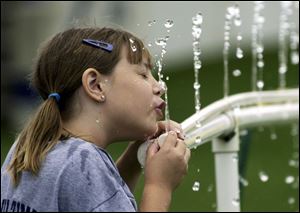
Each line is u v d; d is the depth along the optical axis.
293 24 17.91
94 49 5.09
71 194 4.64
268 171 13.19
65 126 5.05
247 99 7.18
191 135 5.70
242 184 7.78
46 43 5.30
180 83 18.05
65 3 17.86
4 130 17.45
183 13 18.55
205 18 18.75
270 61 18.05
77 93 5.07
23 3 18.16
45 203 4.66
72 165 4.70
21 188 4.75
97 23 6.22
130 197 4.94
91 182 4.66
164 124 5.41
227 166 6.67
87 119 5.05
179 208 11.33
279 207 11.28
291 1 17.83
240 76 17.95
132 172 5.72
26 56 17.91
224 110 6.59
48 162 4.76
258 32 18.31
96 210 4.59
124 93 5.06
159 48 7.33
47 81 5.18
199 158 13.87
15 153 4.99
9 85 17.72
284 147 14.46
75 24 6.01
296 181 12.39
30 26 18.09
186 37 18.66
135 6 18.09
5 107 17.66
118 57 5.10
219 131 6.27
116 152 13.69
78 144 4.83
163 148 4.96
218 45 18.91
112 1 17.98
